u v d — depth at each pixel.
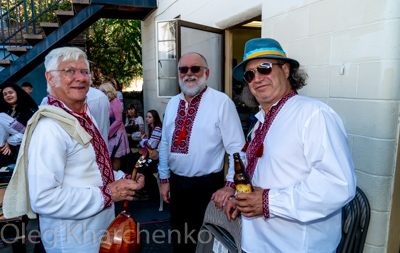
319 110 1.22
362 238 1.64
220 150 2.20
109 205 1.46
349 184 1.12
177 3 4.97
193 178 2.17
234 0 3.29
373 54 1.74
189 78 2.14
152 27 6.50
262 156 1.38
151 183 3.92
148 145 3.69
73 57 1.44
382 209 1.76
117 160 4.54
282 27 2.51
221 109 2.13
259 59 1.39
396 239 1.81
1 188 2.11
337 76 2.00
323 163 1.14
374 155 1.76
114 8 6.12
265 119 1.43
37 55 5.46
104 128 3.34
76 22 5.59
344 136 1.24
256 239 1.41
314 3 2.16
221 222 1.59
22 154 1.38
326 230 1.29
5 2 8.55
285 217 1.22
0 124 3.39
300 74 1.44
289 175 1.28
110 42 10.34
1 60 5.40
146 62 7.32
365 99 1.80
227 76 3.80
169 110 2.36
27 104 3.56
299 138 1.25
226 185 1.99
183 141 2.16
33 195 1.29
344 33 1.93
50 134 1.31
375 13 1.72
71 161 1.41
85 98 1.58
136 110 6.33
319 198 1.13
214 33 3.74
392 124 1.70
